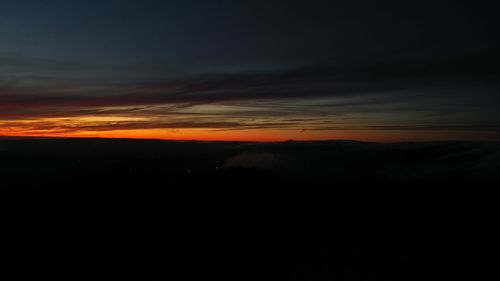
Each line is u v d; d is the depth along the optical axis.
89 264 11.92
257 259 12.82
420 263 12.75
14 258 11.91
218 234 15.56
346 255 13.24
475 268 12.02
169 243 14.09
